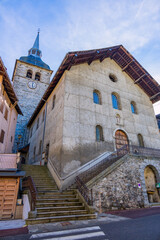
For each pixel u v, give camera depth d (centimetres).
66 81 1310
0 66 1145
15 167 984
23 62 3041
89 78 1483
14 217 888
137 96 1820
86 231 505
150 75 1728
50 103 1641
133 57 1692
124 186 968
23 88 2844
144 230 493
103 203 848
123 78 1808
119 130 1466
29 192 829
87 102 1353
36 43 4025
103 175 918
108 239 427
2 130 1338
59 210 715
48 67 3428
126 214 765
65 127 1146
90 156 1169
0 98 1259
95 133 1277
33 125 2302
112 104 1537
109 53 1727
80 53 1306
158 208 929
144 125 1686
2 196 909
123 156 1059
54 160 1178
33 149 1986
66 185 985
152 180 1245
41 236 467
